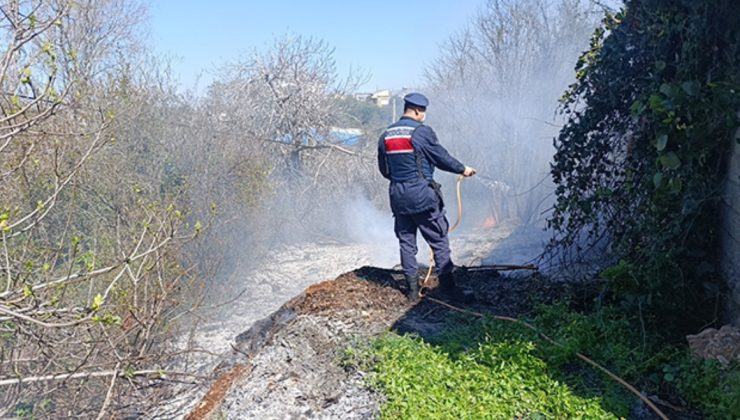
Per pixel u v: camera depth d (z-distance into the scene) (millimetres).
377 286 5730
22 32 4184
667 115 3984
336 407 3730
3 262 4625
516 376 3697
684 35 4223
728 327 3740
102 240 6867
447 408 3438
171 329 5703
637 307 4227
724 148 3990
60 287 3762
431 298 5402
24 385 4348
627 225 4941
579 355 3863
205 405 4176
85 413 4434
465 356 4027
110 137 6824
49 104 5055
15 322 4004
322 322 4863
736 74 3770
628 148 5035
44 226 6430
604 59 5203
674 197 4125
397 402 3539
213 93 13602
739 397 3086
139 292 5391
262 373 4246
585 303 4844
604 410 3307
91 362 4355
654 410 3299
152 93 11320
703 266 4090
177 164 10188
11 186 6039
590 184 5453
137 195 8078
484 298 5402
